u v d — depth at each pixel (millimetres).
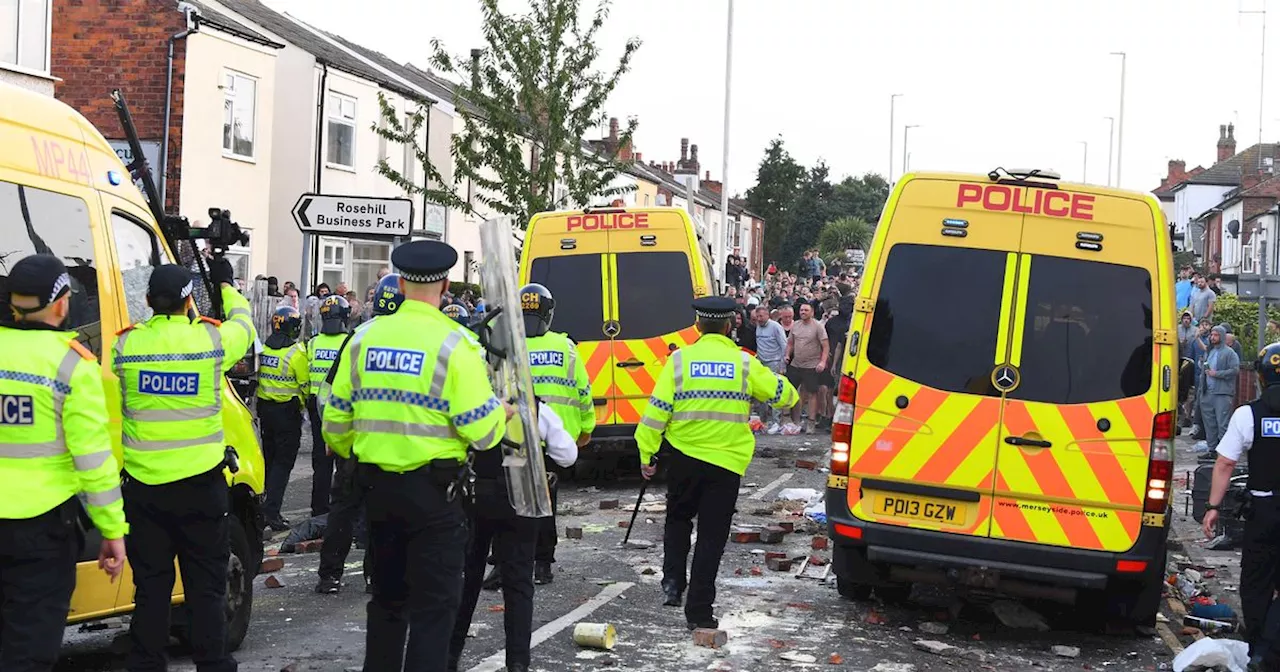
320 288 23281
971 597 9680
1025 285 8578
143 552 6352
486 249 6852
